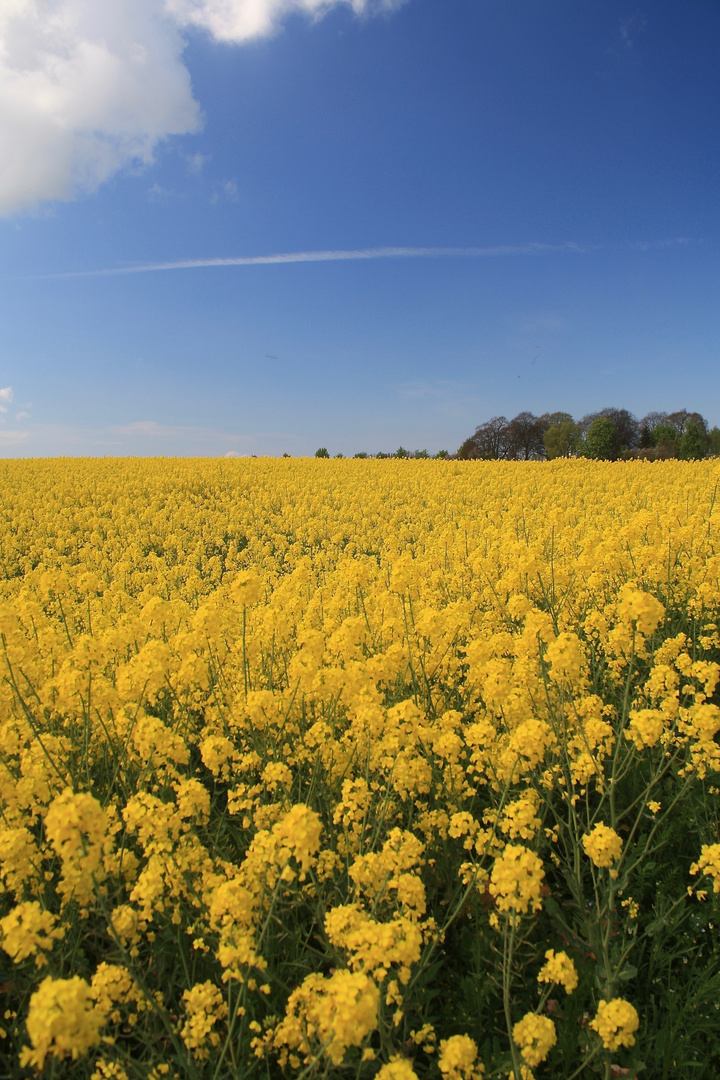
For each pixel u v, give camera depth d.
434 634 4.32
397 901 2.57
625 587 3.48
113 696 3.84
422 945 2.60
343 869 2.97
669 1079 2.32
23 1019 2.48
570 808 3.01
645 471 24.08
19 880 2.67
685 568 7.06
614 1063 2.35
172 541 15.85
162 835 2.58
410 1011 2.50
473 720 4.64
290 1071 2.31
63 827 2.08
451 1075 1.97
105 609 8.41
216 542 16.30
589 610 6.74
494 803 3.37
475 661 4.18
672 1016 2.39
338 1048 1.75
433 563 9.61
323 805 3.46
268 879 2.52
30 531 17.00
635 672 4.82
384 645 5.59
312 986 2.23
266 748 3.76
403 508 18.58
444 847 3.10
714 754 2.99
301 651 3.81
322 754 3.53
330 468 29.94
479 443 63.56
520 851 2.21
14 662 4.25
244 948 2.19
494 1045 2.38
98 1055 2.26
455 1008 2.56
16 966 2.50
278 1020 2.36
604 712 3.99
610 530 9.23
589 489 20.08
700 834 3.23
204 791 2.82
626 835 3.52
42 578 5.37
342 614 6.78
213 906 2.30
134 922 2.47
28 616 5.81
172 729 4.14
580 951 2.76
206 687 4.45
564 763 3.38
